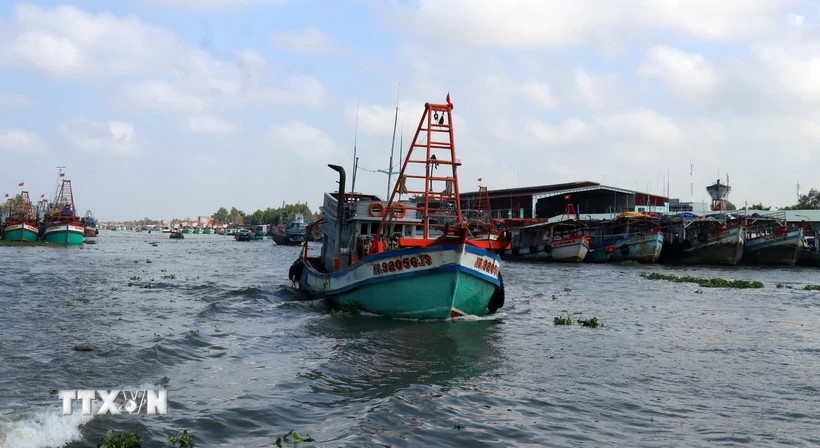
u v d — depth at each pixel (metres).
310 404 10.68
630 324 20.64
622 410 10.77
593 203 84.69
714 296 30.06
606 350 16.05
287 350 15.27
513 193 89.69
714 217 67.44
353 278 21.50
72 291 26.78
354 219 24.06
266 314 21.39
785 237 58.38
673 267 56.47
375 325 19.14
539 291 32.00
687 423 10.11
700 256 60.78
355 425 9.41
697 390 12.16
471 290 19.98
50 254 58.59
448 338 17.22
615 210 80.00
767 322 21.27
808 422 10.24
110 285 29.83
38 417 9.36
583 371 13.62
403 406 10.45
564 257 64.25
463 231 18.91
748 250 60.97
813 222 68.50
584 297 29.27
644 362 14.64
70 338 15.89
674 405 11.14
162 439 8.72
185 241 131.38
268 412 10.09
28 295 24.86
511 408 10.70
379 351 15.30
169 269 42.97
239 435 9.05
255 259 60.53
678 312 23.88
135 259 54.38
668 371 13.73
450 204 24.56
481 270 19.86
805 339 17.92
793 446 9.09
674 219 63.12
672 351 16.00
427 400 10.90
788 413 10.73
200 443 8.65
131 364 13.11
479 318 21.02
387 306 20.45
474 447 8.77
